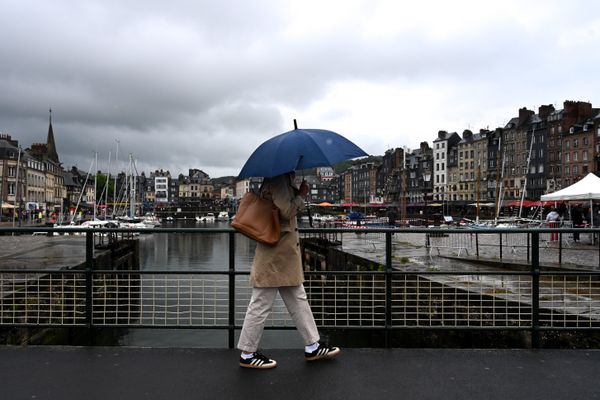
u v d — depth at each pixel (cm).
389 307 493
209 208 17325
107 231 481
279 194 408
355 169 15550
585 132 7588
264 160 396
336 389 375
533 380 395
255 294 422
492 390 374
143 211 14712
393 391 371
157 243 5412
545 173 8431
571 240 2142
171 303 905
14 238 3275
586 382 391
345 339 1353
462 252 1892
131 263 3150
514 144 9112
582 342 824
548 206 3925
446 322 766
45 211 9469
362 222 4344
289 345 1349
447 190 10969
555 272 489
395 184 12662
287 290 433
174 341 1423
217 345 1385
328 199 18075
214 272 489
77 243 2856
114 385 381
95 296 543
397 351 468
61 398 357
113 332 1527
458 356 453
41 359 440
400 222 4278
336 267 2319
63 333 1276
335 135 430
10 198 8281
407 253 1953
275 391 370
